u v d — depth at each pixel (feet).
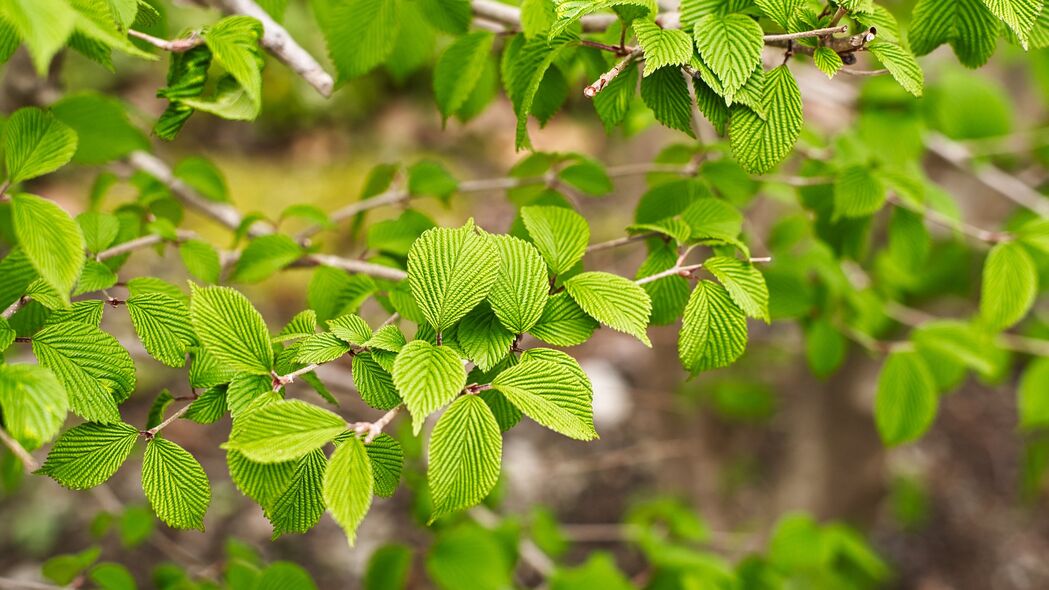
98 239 4.05
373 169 4.62
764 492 12.66
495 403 3.72
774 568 6.13
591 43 3.78
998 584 12.89
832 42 3.70
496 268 3.63
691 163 4.52
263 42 3.92
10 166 3.69
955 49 3.85
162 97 3.78
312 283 4.30
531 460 13.78
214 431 12.51
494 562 5.30
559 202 4.34
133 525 5.65
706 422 10.71
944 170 7.67
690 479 11.22
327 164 19.16
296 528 3.65
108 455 3.64
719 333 3.80
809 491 10.38
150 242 4.30
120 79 16.08
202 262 4.32
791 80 3.71
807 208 4.57
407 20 4.39
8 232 4.45
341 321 3.69
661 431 11.39
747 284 3.81
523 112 3.76
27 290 3.72
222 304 3.63
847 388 9.59
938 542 13.56
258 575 4.27
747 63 3.66
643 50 3.67
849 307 5.32
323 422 3.54
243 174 18.20
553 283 3.79
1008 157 6.92
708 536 7.08
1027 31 3.67
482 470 3.58
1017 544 13.51
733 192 4.38
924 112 5.41
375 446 3.65
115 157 4.53
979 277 7.04
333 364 5.13
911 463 14.53
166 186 4.94
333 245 14.75
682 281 3.96
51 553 11.42
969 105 5.33
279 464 3.58
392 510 12.47
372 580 5.36
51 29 3.40
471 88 4.24
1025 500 13.46
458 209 17.79
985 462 14.92
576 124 19.72
